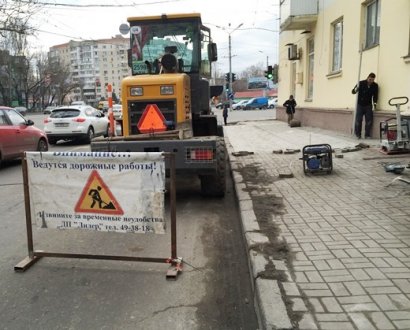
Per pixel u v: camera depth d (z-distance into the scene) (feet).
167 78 23.38
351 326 9.65
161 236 17.94
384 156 29.71
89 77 252.83
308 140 43.45
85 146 53.62
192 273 14.24
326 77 53.47
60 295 12.94
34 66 249.75
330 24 51.88
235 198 23.82
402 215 17.33
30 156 14.53
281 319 9.98
